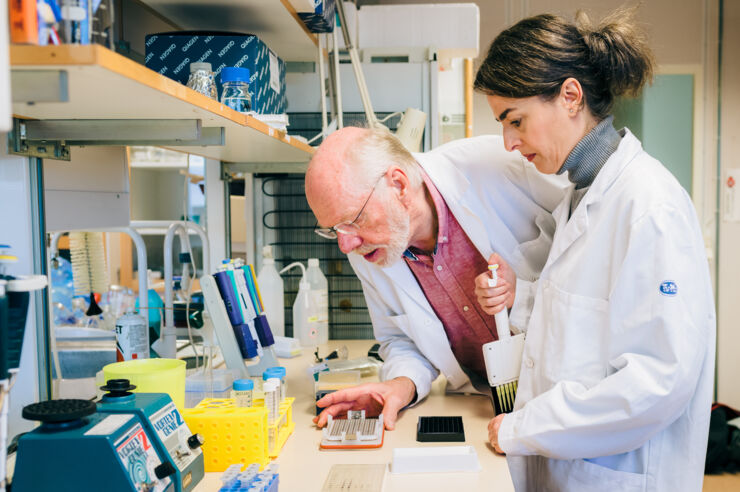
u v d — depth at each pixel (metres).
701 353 1.08
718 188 3.85
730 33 3.77
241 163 2.27
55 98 0.71
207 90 1.33
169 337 1.86
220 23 1.80
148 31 1.84
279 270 2.41
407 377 1.53
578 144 1.23
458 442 1.27
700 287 1.10
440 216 1.49
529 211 1.59
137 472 0.81
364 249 1.38
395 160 1.37
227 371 1.53
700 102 3.82
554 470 1.25
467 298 1.60
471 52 2.56
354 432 1.24
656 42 3.80
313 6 1.72
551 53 1.16
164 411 0.95
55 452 0.78
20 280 0.77
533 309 1.32
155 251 4.02
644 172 1.17
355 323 2.41
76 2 0.76
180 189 4.66
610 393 1.08
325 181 1.29
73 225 1.44
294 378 1.77
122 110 1.01
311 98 2.40
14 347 0.79
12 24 0.69
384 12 2.49
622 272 1.11
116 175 1.67
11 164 1.12
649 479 1.18
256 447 1.10
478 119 3.77
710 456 3.24
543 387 1.25
